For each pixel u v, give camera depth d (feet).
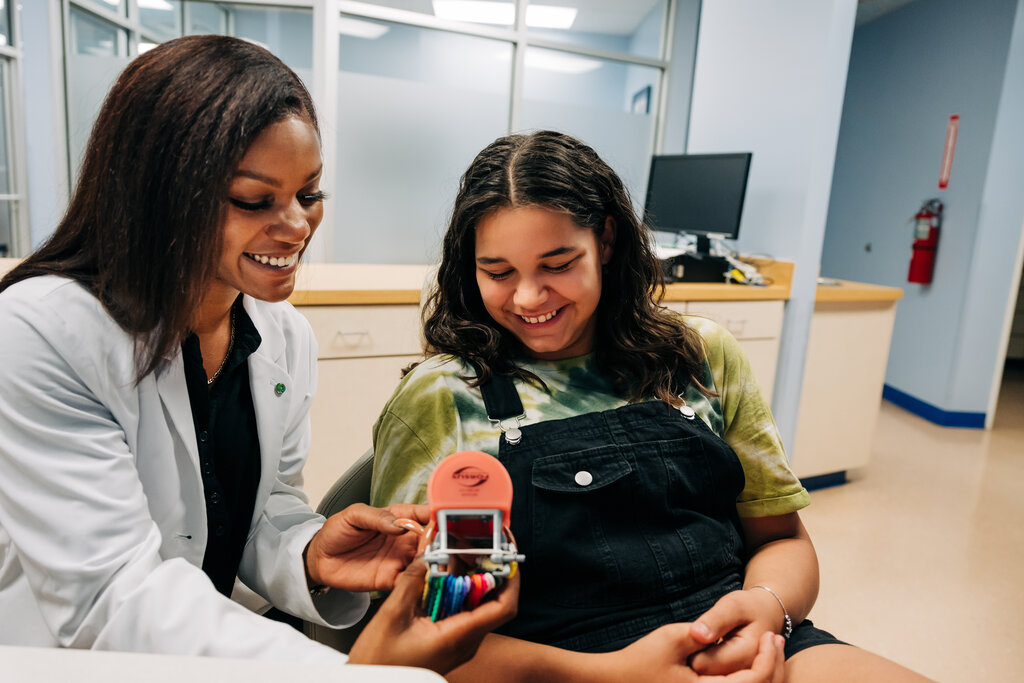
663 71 12.94
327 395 6.22
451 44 11.35
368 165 11.28
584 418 2.58
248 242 1.94
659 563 2.43
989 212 11.23
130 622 1.78
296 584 2.28
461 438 2.56
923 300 12.55
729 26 9.49
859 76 14.38
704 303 7.65
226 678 1.21
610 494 2.45
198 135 1.78
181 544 2.37
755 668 2.13
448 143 11.69
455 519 1.69
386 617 1.65
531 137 2.51
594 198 2.45
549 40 11.87
